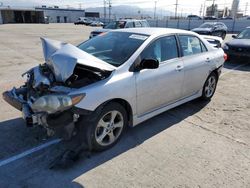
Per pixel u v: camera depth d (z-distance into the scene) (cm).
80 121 322
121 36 427
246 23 4100
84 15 8825
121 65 354
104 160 331
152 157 342
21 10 6053
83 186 284
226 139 398
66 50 327
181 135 405
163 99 422
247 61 1022
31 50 1288
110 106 338
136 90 363
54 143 362
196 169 321
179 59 445
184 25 4788
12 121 427
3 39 1825
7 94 372
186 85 468
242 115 495
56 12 8081
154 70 390
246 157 351
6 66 874
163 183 293
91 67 317
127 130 412
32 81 366
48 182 288
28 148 350
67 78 307
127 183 291
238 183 298
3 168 308
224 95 615
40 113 300
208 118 475
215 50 557
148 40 396
